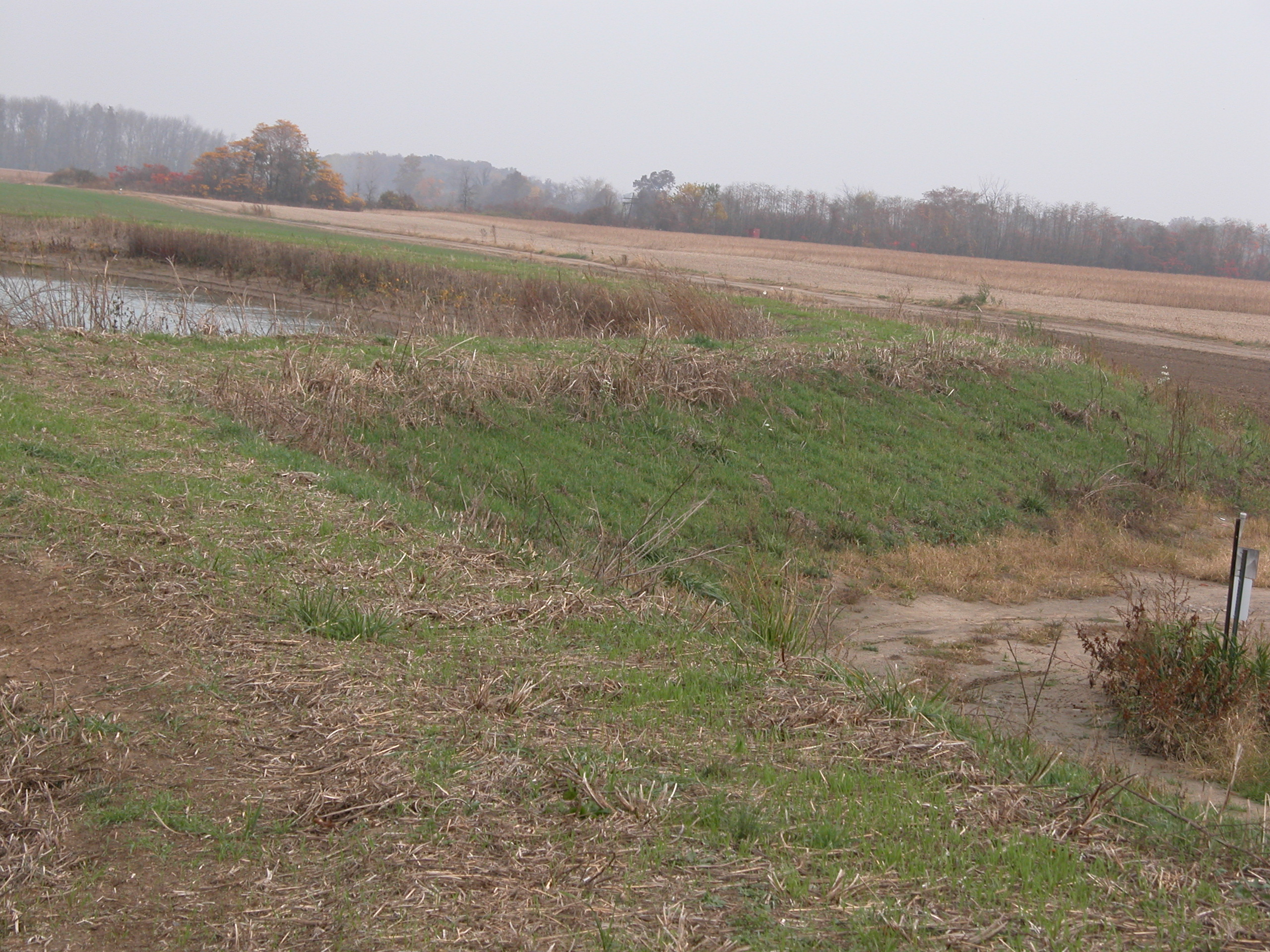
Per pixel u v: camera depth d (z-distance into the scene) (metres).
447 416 12.53
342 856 3.84
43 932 3.34
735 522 12.00
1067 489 14.81
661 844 4.01
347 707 5.03
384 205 112.69
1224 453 17.73
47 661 5.13
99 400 10.31
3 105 172.25
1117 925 3.69
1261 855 4.41
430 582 7.14
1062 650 9.47
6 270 27.70
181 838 3.89
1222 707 6.98
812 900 3.69
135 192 93.75
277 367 12.91
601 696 5.62
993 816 4.48
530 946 3.34
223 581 6.39
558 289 22.38
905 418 15.66
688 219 108.38
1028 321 28.45
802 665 6.71
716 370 14.83
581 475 12.17
